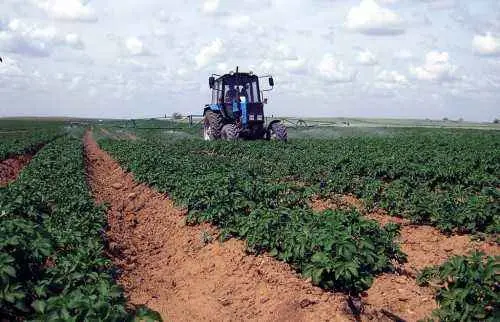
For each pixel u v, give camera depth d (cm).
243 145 2680
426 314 735
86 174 2080
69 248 894
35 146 3553
